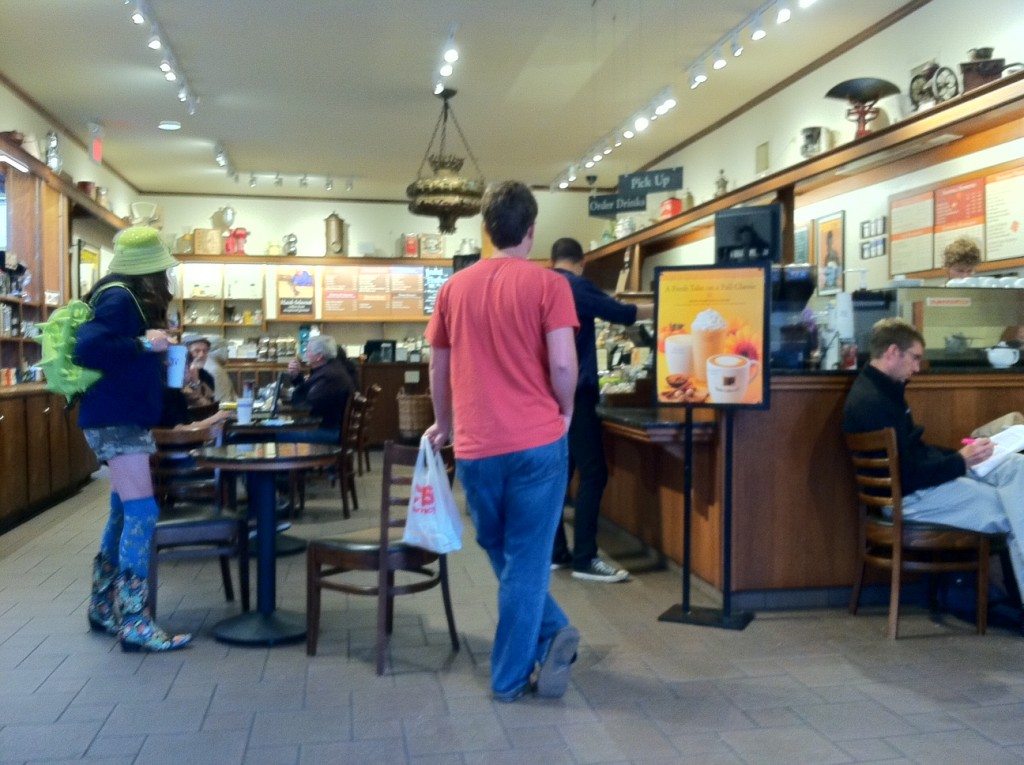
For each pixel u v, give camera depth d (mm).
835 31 6441
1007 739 2678
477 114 8609
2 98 7234
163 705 2928
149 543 3457
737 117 8414
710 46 6785
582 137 9516
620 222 9398
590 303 4344
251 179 11320
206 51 6844
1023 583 3547
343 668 3275
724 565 3828
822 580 4062
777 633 3672
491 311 2826
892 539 3656
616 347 6699
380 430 10867
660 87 7773
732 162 8516
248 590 3949
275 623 3635
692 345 3764
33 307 7512
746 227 4250
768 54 6922
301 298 11953
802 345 4180
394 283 12109
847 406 3816
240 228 11672
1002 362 4266
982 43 5281
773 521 4008
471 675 3205
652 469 4961
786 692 3043
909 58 5949
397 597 4230
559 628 3090
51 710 2887
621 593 4273
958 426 4152
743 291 3695
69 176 8086
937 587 4027
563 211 12406
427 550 3340
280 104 8242
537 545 2893
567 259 4516
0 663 3330
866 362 4035
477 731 2729
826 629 3729
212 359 7359
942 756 2566
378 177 11297
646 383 5453
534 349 2834
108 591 3668
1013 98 3834
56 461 6934
